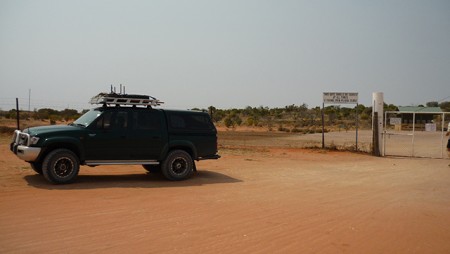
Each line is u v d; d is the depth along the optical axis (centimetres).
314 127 5919
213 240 597
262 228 668
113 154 1077
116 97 1093
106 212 734
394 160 1891
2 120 4541
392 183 1198
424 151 2402
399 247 598
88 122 1070
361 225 708
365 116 7612
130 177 1175
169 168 1134
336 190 1052
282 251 562
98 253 525
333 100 2208
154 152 1124
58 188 941
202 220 705
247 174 1308
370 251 576
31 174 1111
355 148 2344
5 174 1094
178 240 591
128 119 1106
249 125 6294
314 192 1012
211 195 934
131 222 674
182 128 1170
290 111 9494
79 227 635
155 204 815
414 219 760
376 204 885
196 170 1285
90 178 1119
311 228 679
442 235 662
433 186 1156
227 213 760
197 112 1211
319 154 2048
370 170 1502
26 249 530
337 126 6303
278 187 1074
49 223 650
